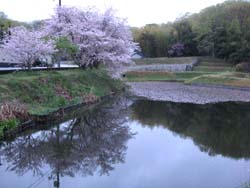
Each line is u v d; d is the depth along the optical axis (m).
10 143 14.40
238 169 11.79
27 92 19.12
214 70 63.62
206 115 22.67
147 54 76.25
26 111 16.38
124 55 32.31
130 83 47.84
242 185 9.80
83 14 31.33
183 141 15.63
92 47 30.61
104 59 31.34
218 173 11.36
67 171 11.41
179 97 31.86
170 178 10.85
